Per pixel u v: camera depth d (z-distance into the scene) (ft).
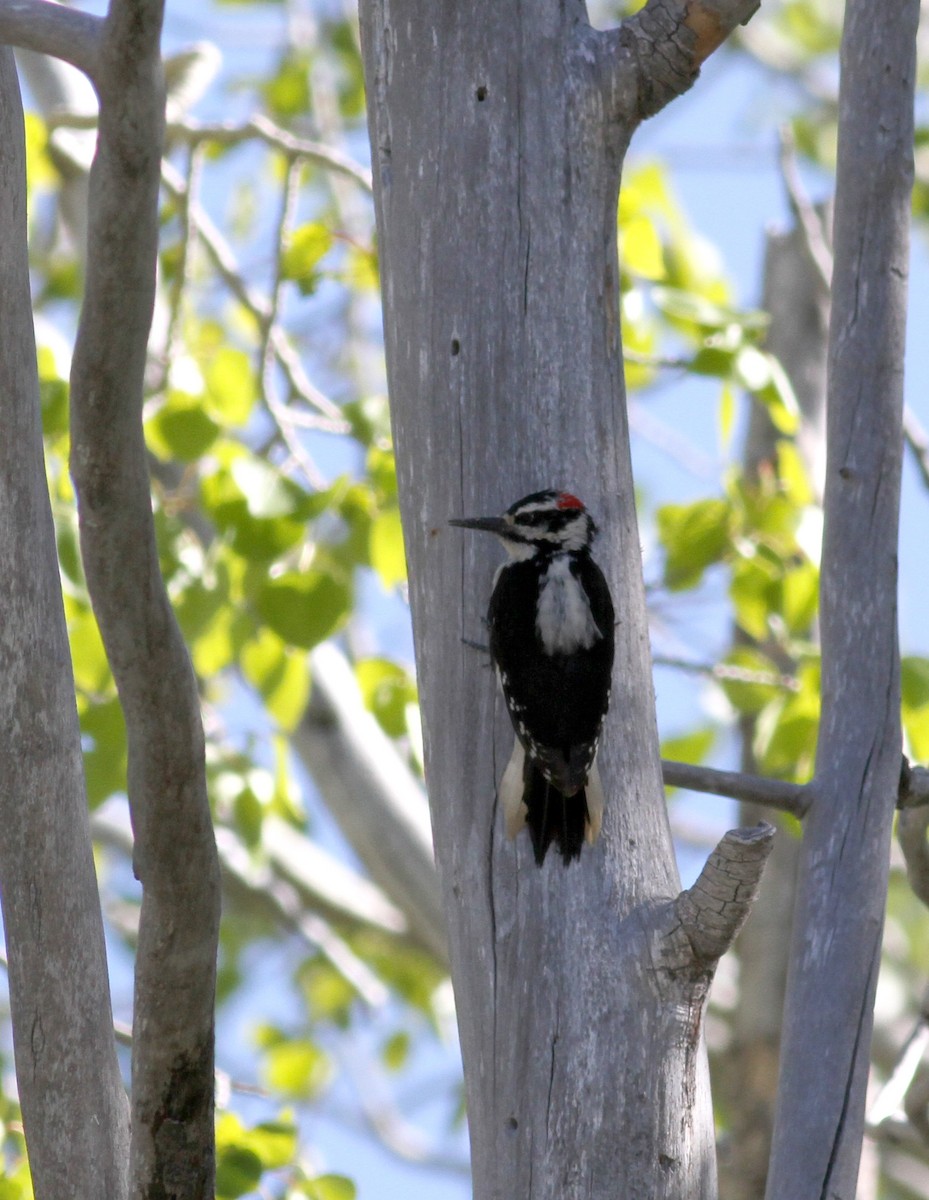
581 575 27.50
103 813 67.82
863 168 30.94
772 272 58.13
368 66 30.04
